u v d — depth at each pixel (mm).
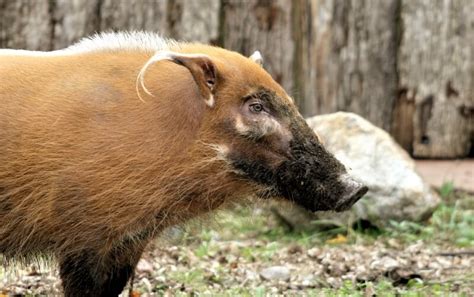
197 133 10812
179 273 13516
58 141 10648
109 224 10766
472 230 15852
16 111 10766
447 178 18031
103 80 10836
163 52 10562
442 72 18281
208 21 17984
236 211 12875
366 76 18172
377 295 12406
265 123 10844
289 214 16141
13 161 10711
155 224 10984
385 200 16000
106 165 10641
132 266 11469
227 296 12398
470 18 18156
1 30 17828
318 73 18078
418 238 15656
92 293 11047
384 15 18125
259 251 14906
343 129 16500
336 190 10914
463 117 18438
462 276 13289
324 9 17984
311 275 13609
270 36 18094
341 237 15773
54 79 10875
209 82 10781
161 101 10789
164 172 10781
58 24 17906
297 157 10898
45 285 12836
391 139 16500
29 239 10969
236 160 10891
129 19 17906
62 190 10648
